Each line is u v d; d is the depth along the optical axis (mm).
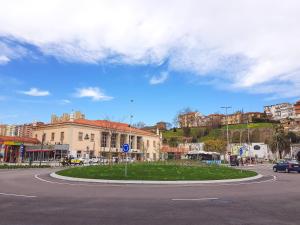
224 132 132250
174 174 23672
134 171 25422
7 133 87812
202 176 23031
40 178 22156
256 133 123688
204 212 9266
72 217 8383
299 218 8531
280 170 37625
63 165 48250
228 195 13297
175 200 11633
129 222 7855
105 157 69750
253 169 45906
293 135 100062
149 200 11578
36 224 7539
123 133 78812
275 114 168250
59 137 66188
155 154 91062
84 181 20016
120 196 12688
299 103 147250
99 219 8172
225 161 78188
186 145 109062
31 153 62094
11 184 17422
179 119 151875
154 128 146250
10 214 8672
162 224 7684
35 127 73562
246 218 8484
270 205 10625
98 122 75562
